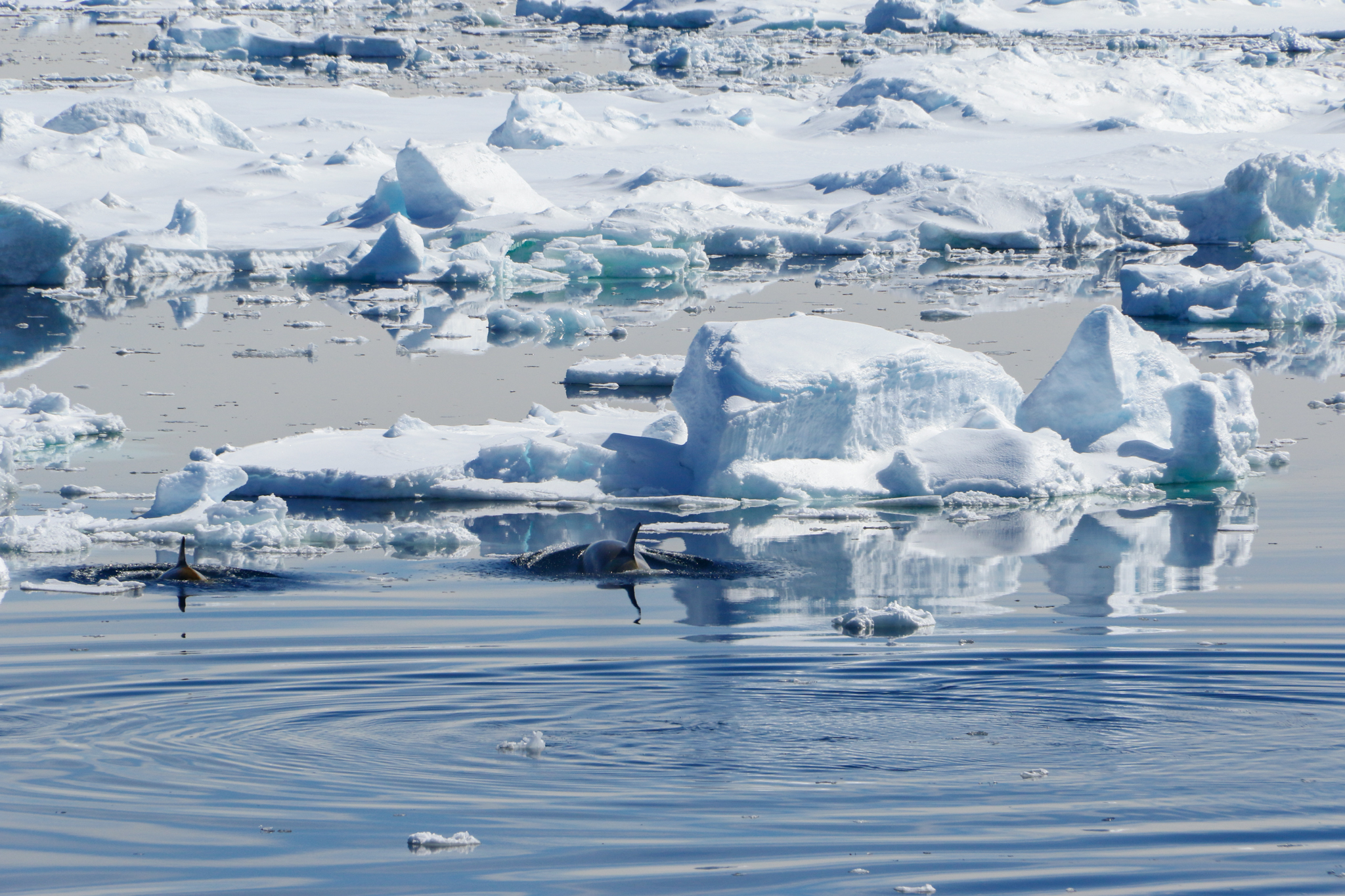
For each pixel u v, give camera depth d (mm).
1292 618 48094
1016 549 60719
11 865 28516
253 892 27391
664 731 35875
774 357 72688
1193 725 36281
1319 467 78375
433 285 156500
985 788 32094
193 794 32000
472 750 34656
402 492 71312
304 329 125938
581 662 42312
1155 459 75500
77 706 37969
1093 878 27734
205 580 53844
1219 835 29734
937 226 181250
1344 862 28484
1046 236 182625
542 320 126500
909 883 27578
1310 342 122000
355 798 31750
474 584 53812
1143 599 51594
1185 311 134625
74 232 149250
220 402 93062
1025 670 41406
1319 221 183750
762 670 41594
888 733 35750
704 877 27812
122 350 113312
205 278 157000
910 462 71625
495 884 27594
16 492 68562
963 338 117750
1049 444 74125
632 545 56812
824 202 197625
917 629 46875
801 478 71188
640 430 79250
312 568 56594
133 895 27281
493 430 79750
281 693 39094
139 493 69062
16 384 98812
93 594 51844
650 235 168250
